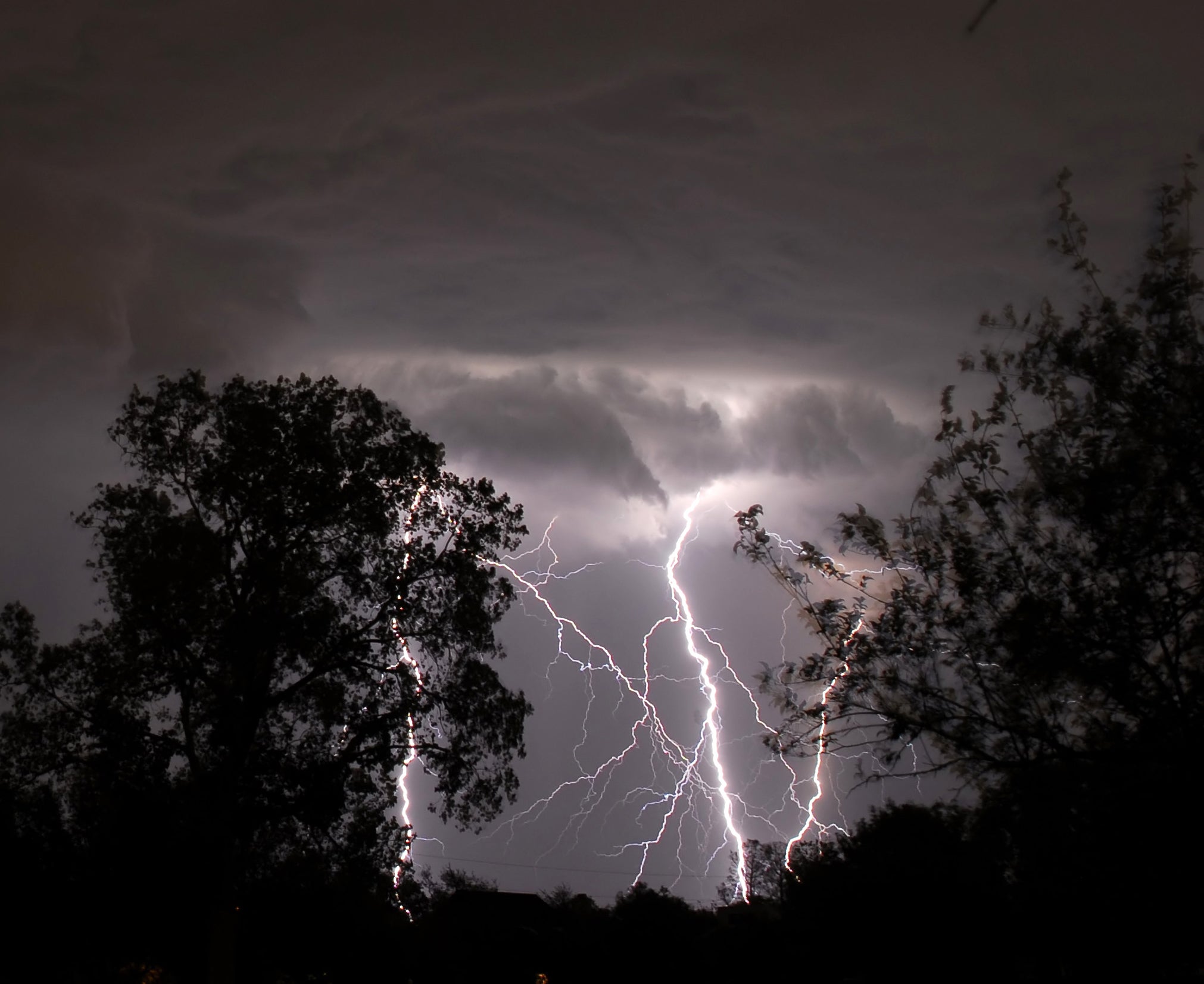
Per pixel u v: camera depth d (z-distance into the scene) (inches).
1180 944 343.6
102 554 1041.5
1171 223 362.0
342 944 1119.0
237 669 1008.9
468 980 1347.2
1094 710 361.4
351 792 1031.6
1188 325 353.1
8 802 996.6
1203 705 332.2
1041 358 375.2
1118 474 342.3
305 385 1084.5
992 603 371.2
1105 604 344.5
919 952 632.4
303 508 1041.5
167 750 1012.5
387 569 1070.4
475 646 1093.1
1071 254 378.3
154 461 1059.3
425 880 1387.8
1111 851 336.2
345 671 1049.5
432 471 1098.7
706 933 1332.4
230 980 940.6
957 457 386.0
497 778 1072.2
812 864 870.4
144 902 978.1
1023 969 586.6
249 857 1024.9
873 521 402.6
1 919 967.0
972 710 377.1
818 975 863.7
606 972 1268.5
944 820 391.5
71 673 1023.6
